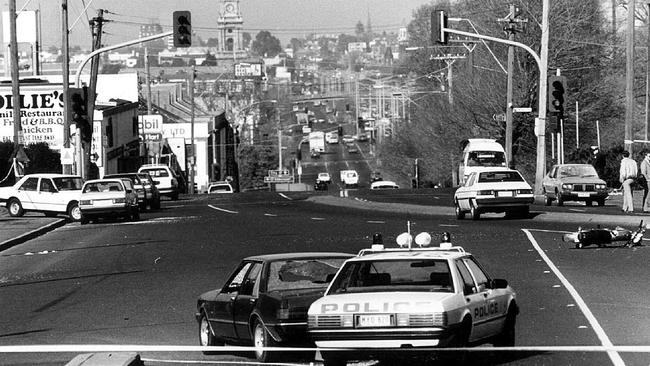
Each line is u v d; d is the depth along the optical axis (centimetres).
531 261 5184
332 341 2628
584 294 4119
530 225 7275
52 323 4069
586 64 15012
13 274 5806
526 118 14925
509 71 12700
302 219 8662
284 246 6397
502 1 15412
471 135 16225
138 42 9844
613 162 11694
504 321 2975
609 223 7100
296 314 2930
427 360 2745
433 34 9481
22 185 9794
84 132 10556
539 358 2902
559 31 14762
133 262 6016
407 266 2848
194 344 3484
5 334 3841
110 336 3697
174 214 10106
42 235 8256
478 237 6481
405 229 7250
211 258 5966
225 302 3234
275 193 14338
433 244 6050
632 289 4188
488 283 2947
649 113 15850
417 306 2581
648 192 7844
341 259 3203
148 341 3559
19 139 10456
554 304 3903
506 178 8000
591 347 2845
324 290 3025
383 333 2584
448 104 17212
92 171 13112
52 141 16200
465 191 8012
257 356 3009
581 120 15112
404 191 13988
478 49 15850
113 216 9338
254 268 3200
